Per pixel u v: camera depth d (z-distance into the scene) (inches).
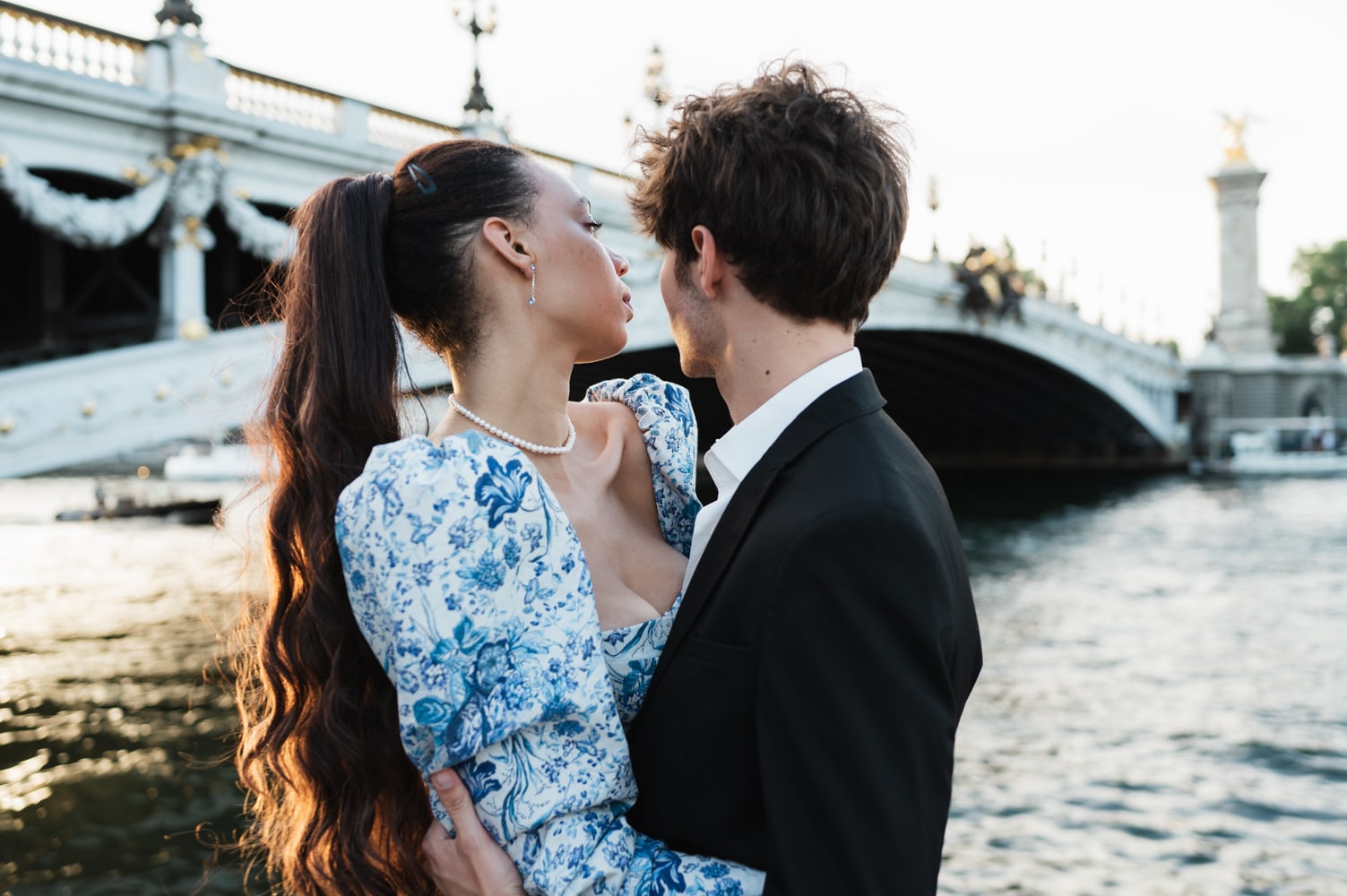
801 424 59.3
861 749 50.8
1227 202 2407.7
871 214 59.2
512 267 67.2
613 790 58.7
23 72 427.8
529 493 58.1
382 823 61.9
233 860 286.7
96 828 308.5
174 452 1925.4
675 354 746.2
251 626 72.4
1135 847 307.1
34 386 402.6
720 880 57.0
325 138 554.6
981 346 1444.4
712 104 62.8
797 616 53.2
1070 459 2218.3
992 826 320.2
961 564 60.2
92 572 746.2
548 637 58.1
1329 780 361.7
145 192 482.6
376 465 57.4
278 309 69.5
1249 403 2313.0
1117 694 474.3
